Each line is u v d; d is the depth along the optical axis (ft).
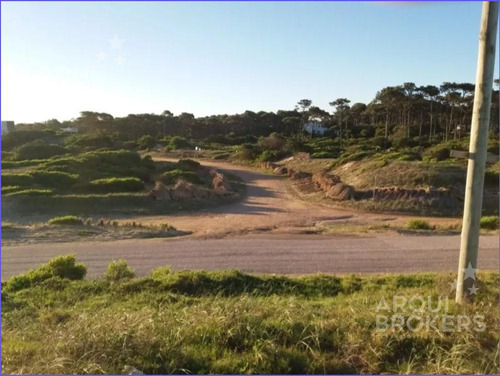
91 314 21.35
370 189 94.48
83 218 72.79
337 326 16.62
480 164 20.42
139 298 25.59
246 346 15.72
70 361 13.98
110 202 83.25
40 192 83.87
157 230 59.72
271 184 126.82
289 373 14.24
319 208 88.07
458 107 219.61
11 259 42.34
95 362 14.03
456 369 14.06
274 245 47.75
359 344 15.43
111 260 41.57
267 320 17.24
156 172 134.10
